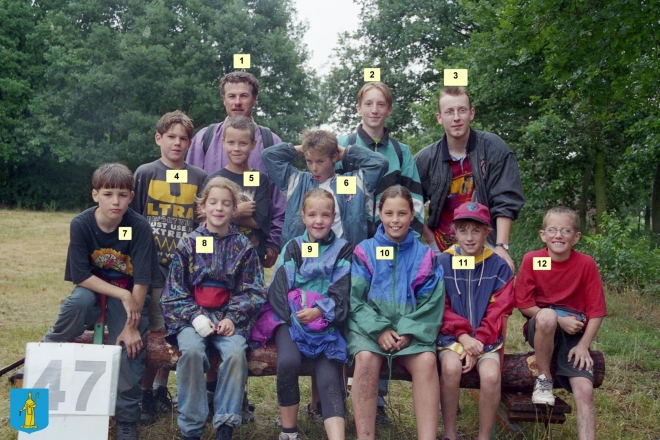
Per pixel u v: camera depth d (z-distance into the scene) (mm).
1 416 4055
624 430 4215
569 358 3648
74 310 3602
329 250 3721
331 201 3682
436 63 16516
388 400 4574
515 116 14609
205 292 3658
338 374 3531
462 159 4219
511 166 4156
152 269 3754
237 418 3398
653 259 9734
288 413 3514
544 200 13547
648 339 6637
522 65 13391
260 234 4211
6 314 6914
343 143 4309
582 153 13367
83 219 3633
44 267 10641
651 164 14016
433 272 3650
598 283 3723
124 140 27031
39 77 27172
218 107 26719
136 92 26641
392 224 3629
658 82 7945
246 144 4031
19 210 25641
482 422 3527
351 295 3604
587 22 7000
